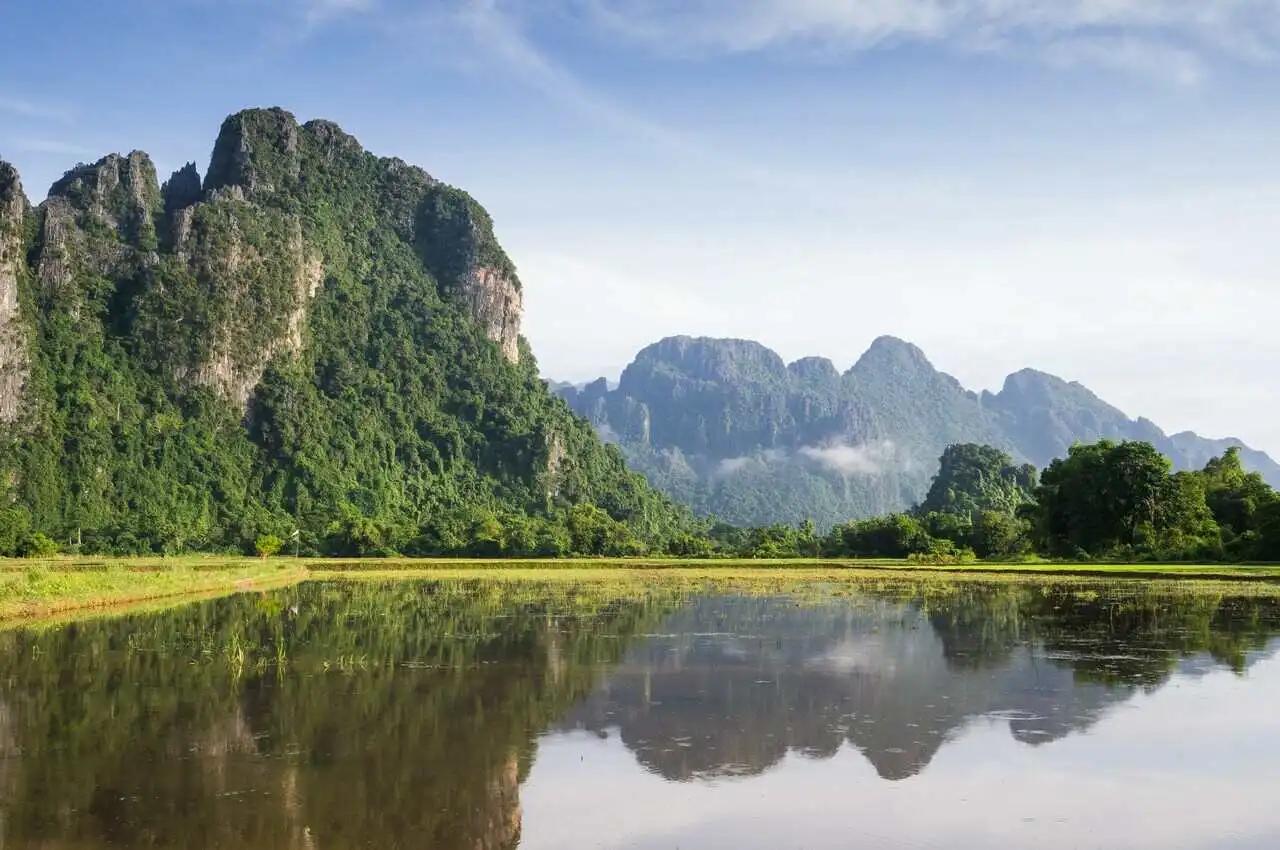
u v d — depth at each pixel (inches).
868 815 598.5
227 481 6156.5
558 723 828.6
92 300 6486.2
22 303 6008.9
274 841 553.9
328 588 2509.8
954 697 921.5
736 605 1849.2
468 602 1996.8
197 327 6540.4
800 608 1771.7
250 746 751.7
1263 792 635.5
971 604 1815.9
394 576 3122.5
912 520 4601.4
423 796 634.2
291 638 1368.1
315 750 740.0
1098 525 3430.1
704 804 621.0
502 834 568.7
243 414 6609.3
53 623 1572.3
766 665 1108.5
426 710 880.9
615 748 749.3
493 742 766.5
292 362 7066.9
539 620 1601.9
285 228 7313.0
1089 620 1519.4
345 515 5915.4
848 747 747.4
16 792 636.1
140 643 1310.3
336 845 549.3
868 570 3208.7
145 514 5575.8
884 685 983.0
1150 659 1123.9
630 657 1174.3
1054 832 568.7
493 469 7554.1
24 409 5674.2
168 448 6043.3
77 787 646.5
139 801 619.2
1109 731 786.8
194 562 3624.5
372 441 7042.3
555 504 7386.8
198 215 6845.5
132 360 6387.8
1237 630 1381.6
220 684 1003.3
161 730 801.6
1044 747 742.5
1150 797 627.2
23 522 4781.0
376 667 1109.1
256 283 6875.0
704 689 971.9
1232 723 810.2
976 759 711.7
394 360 7755.9
